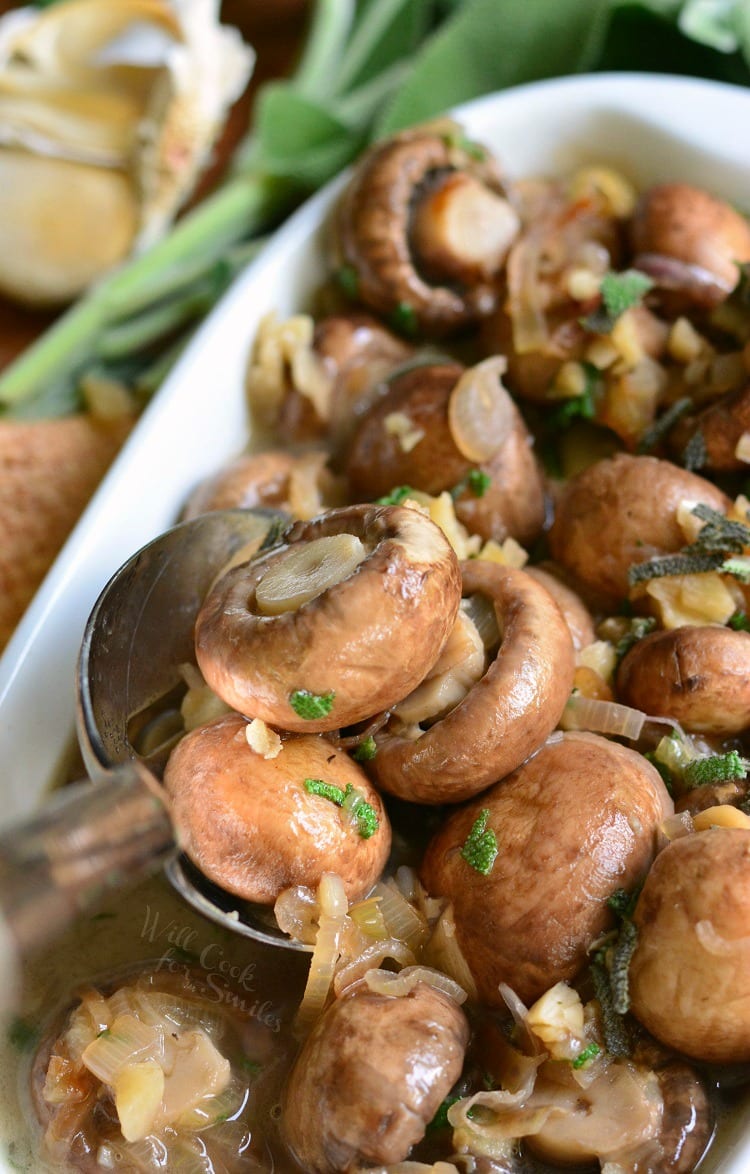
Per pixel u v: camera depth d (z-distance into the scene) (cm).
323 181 42
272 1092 29
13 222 44
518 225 37
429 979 28
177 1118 28
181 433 35
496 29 40
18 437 40
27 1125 29
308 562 28
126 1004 29
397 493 33
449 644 29
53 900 25
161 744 31
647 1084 28
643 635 32
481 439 33
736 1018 27
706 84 38
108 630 31
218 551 33
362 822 28
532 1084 28
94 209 45
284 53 50
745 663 30
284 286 38
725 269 35
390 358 37
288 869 28
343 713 28
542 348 35
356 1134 27
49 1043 29
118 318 42
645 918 27
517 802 29
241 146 47
